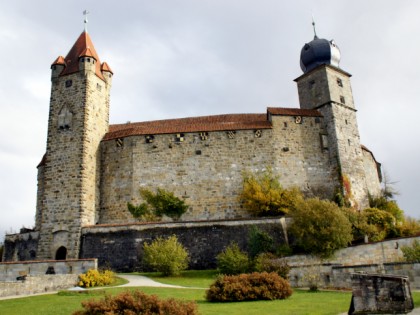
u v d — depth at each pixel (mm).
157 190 50562
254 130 52906
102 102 53594
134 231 41906
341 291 25047
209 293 22219
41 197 54594
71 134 49125
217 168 51406
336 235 36906
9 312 18250
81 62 51438
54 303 20719
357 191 52406
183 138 52312
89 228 43938
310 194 51219
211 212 49969
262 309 18375
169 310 14984
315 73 57344
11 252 48969
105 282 30422
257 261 33469
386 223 45125
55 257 44688
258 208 47875
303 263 37188
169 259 35781
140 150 51906
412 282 23641
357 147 54875
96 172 50938
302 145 53188
